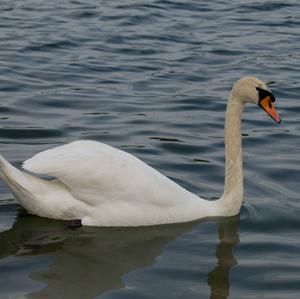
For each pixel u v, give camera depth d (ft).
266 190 43.34
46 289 31.45
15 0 89.71
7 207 39.09
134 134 51.21
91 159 36.96
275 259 35.17
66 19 81.87
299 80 65.10
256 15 88.74
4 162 36.24
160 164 46.29
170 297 31.19
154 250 35.63
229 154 39.91
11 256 34.40
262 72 67.15
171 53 71.92
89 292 31.40
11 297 30.68
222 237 37.42
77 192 36.88
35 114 53.98
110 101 57.62
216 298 31.42
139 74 65.10
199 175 45.09
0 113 53.62
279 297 31.78
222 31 80.84
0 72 62.64
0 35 73.82
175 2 92.99
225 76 65.72
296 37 79.66
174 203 38.55
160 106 57.21
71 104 56.44
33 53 68.80
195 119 54.80
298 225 38.91
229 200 39.78
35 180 37.09
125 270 33.53
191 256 35.24
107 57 69.36
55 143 48.85
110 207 37.37
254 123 54.95
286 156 48.34
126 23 81.66
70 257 34.47
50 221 37.63
